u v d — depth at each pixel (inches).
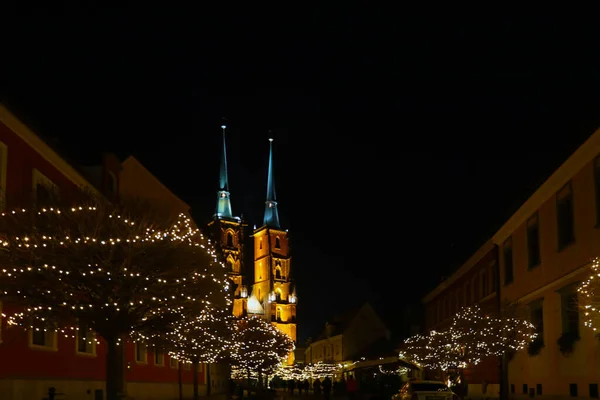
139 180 1320.1
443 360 1314.0
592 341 821.9
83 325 703.1
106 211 662.5
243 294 5103.3
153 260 650.8
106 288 656.4
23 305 648.4
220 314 1232.8
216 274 759.7
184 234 714.2
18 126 750.5
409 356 1633.9
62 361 858.1
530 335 1054.4
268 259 5531.5
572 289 900.6
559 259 963.3
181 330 842.2
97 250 631.8
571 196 912.9
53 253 610.5
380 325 3747.5
